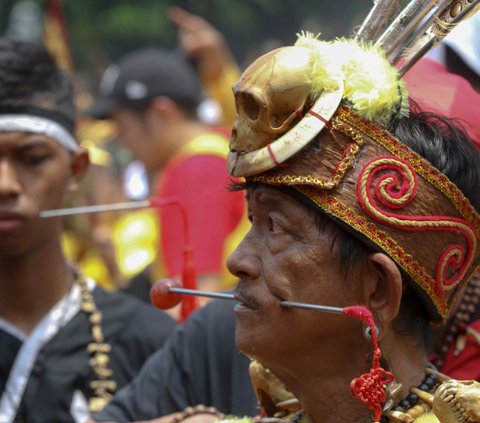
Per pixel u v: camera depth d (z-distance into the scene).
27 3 18.91
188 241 5.61
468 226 3.95
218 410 5.15
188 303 5.56
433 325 4.42
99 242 10.96
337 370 3.97
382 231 3.82
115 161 13.23
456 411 3.71
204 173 8.89
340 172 3.80
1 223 6.34
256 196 3.93
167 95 10.70
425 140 3.93
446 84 4.91
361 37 4.12
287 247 3.88
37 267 6.55
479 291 4.88
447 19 4.03
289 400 4.29
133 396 5.33
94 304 6.70
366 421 3.97
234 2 23.45
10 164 6.37
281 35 23.11
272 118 3.82
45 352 6.56
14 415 6.48
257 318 3.93
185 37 12.26
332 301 3.88
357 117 3.83
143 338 6.64
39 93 6.47
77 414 6.45
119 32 24.69
